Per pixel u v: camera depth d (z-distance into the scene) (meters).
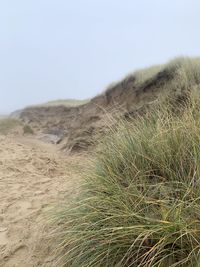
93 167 4.23
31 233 4.28
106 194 3.61
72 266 3.25
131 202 3.39
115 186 3.59
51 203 4.94
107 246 3.15
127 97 12.36
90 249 3.19
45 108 27.72
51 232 3.84
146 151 3.97
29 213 4.84
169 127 4.04
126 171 3.83
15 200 5.43
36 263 3.75
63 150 13.42
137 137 4.16
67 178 6.40
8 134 19.70
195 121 3.98
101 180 3.80
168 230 2.92
